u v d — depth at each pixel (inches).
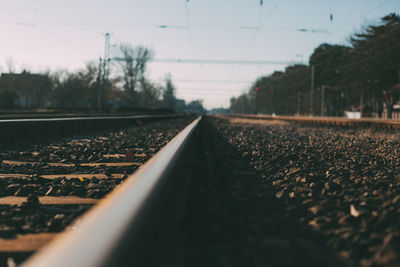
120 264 40.5
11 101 1932.8
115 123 618.5
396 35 1948.8
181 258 63.7
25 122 344.5
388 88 1999.3
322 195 128.6
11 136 325.1
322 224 89.9
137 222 50.9
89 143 331.6
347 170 186.1
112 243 41.3
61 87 2551.7
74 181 156.3
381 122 706.8
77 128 470.6
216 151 268.7
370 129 675.4
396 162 218.5
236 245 73.3
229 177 159.0
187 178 119.5
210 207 99.7
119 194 62.6
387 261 63.2
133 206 54.3
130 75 2815.0
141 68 2824.8
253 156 249.8
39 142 328.8
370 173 178.1
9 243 80.2
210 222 82.7
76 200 120.5
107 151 266.2
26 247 77.9
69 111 1704.0
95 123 531.5
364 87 2197.3
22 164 199.9
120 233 44.5
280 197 123.4
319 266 63.0
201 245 71.4
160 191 69.9
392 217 92.9
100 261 36.7
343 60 2748.5
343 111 2684.5
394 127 661.9
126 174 174.6
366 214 93.8
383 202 114.6
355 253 69.5
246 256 66.7
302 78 3294.8
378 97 2145.7
